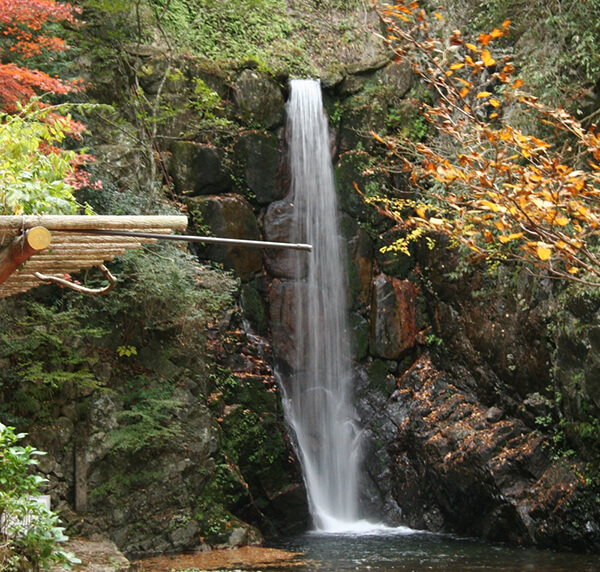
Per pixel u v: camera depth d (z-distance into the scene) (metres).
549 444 13.38
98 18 15.69
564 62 13.37
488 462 13.54
